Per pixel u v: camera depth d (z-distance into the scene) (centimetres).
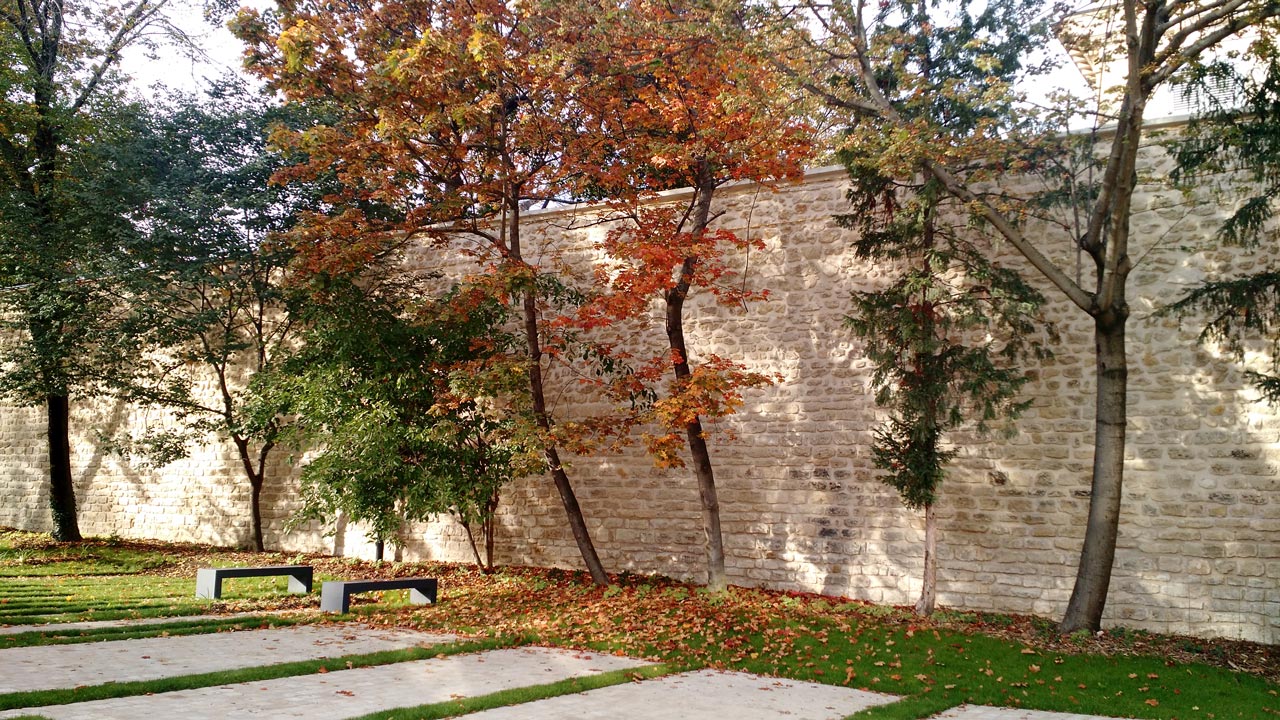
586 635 880
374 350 1172
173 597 1052
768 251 1170
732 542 1153
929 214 925
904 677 732
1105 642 850
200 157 1418
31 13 1486
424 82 973
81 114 1494
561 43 1004
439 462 1143
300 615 957
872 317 949
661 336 1223
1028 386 1020
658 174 1131
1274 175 827
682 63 988
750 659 793
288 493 1521
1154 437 959
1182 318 900
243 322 1551
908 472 952
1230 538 916
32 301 1381
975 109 912
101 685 554
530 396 1087
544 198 1164
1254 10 767
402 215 1417
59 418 1638
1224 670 765
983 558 1020
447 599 1087
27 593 1030
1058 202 928
